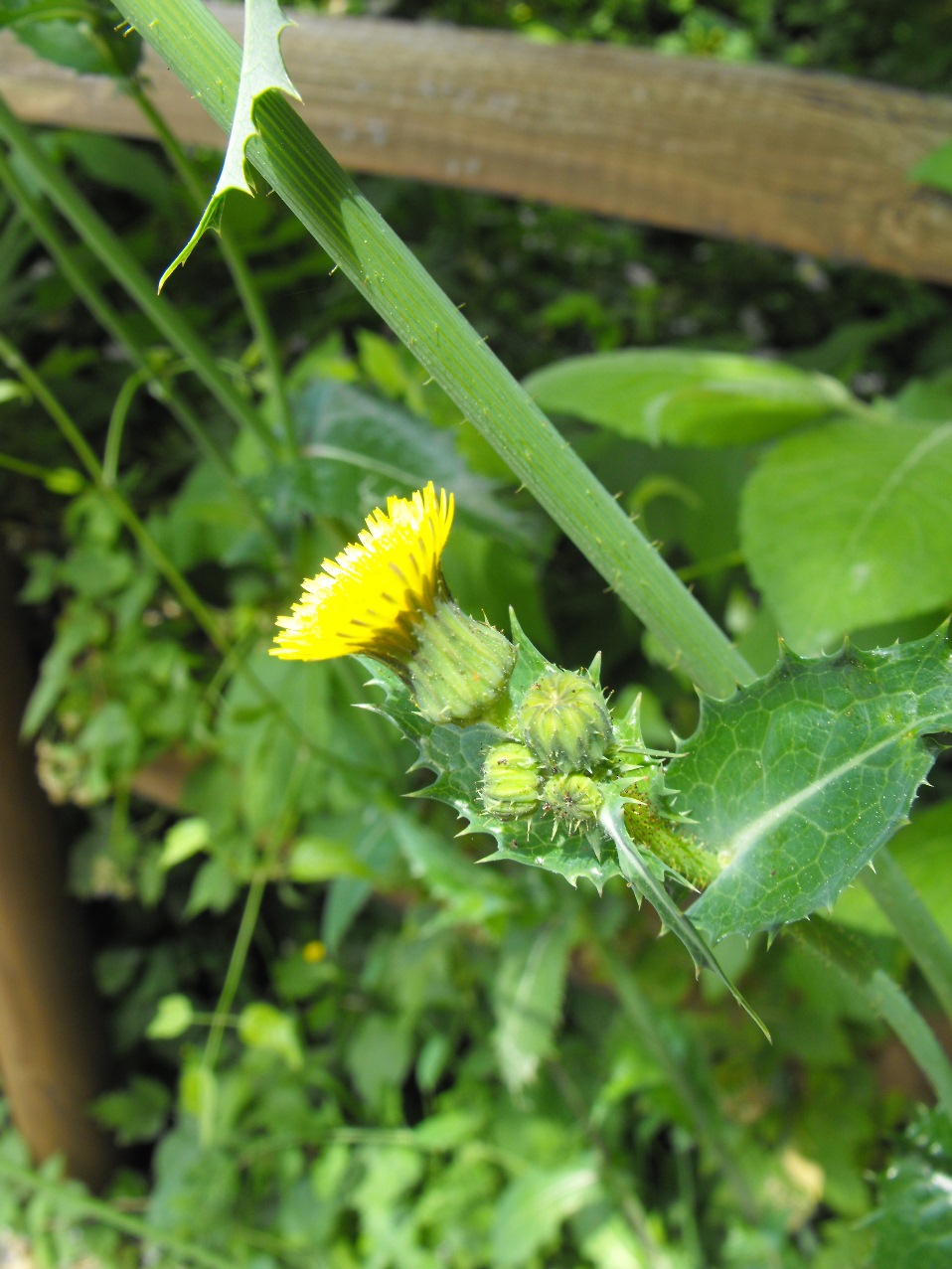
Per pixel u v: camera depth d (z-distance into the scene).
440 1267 0.39
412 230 0.54
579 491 0.12
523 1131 0.40
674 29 0.85
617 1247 0.37
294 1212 0.43
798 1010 0.35
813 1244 0.36
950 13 0.85
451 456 0.27
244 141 0.10
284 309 0.47
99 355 0.47
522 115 0.31
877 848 0.12
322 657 0.13
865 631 0.26
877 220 0.28
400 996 0.40
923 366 0.67
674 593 0.12
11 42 0.36
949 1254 0.17
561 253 0.58
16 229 0.38
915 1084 0.36
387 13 0.64
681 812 0.13
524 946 0.34
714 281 0.67
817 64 0.88
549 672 0.13
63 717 0.42
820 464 0.25
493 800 0.13
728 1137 0.37
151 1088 0.50
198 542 0.39
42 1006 0.48
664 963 0.36
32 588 0.41
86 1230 0.47
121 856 0.46
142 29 0.11
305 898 0.51
